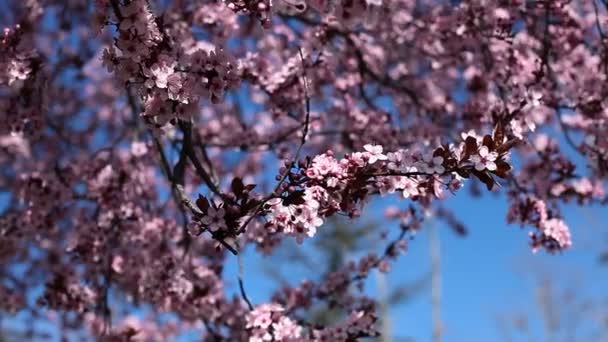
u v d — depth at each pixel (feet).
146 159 18.70
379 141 18.17
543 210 14.46
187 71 9.67
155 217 18.72
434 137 18.29
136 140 18.02
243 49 17.47
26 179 17.49
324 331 13.57
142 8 9.20
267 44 17.70
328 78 18.31
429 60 19.86
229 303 17.87
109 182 17.52
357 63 19.45
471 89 18.48
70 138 23.34
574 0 17.84
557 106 16.16
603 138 15.72
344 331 13.53
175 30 15.72
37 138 15.44
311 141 21.18
